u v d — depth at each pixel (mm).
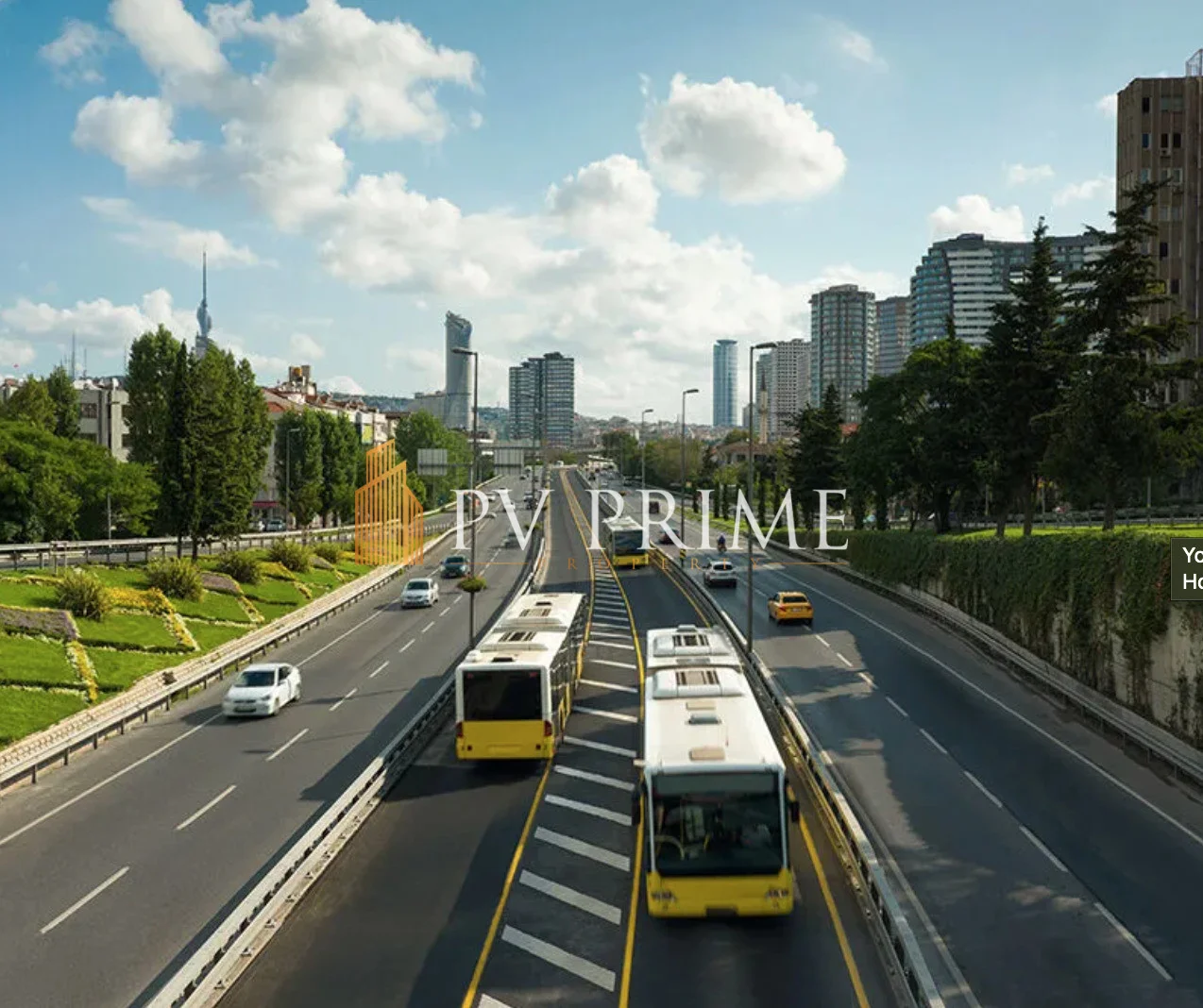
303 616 51188
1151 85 97625
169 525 59438
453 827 21844
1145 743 26281
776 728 29625
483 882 18672
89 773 26688
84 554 57969
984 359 49406
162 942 16516
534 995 14367
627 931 16531
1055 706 32156
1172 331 39156
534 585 66688
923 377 61875
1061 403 42625
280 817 22750
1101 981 14750
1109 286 39031
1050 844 20375
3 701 30344
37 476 61656
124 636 40438
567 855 20047
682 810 16500
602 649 43719
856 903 17484
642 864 19078
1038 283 47938
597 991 14461
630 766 26266
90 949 16312
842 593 60375
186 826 22297
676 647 26922
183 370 58656
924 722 30250
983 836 20844
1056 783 24312
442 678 38594
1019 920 16875
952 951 15797
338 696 35938
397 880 18875
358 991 14562
